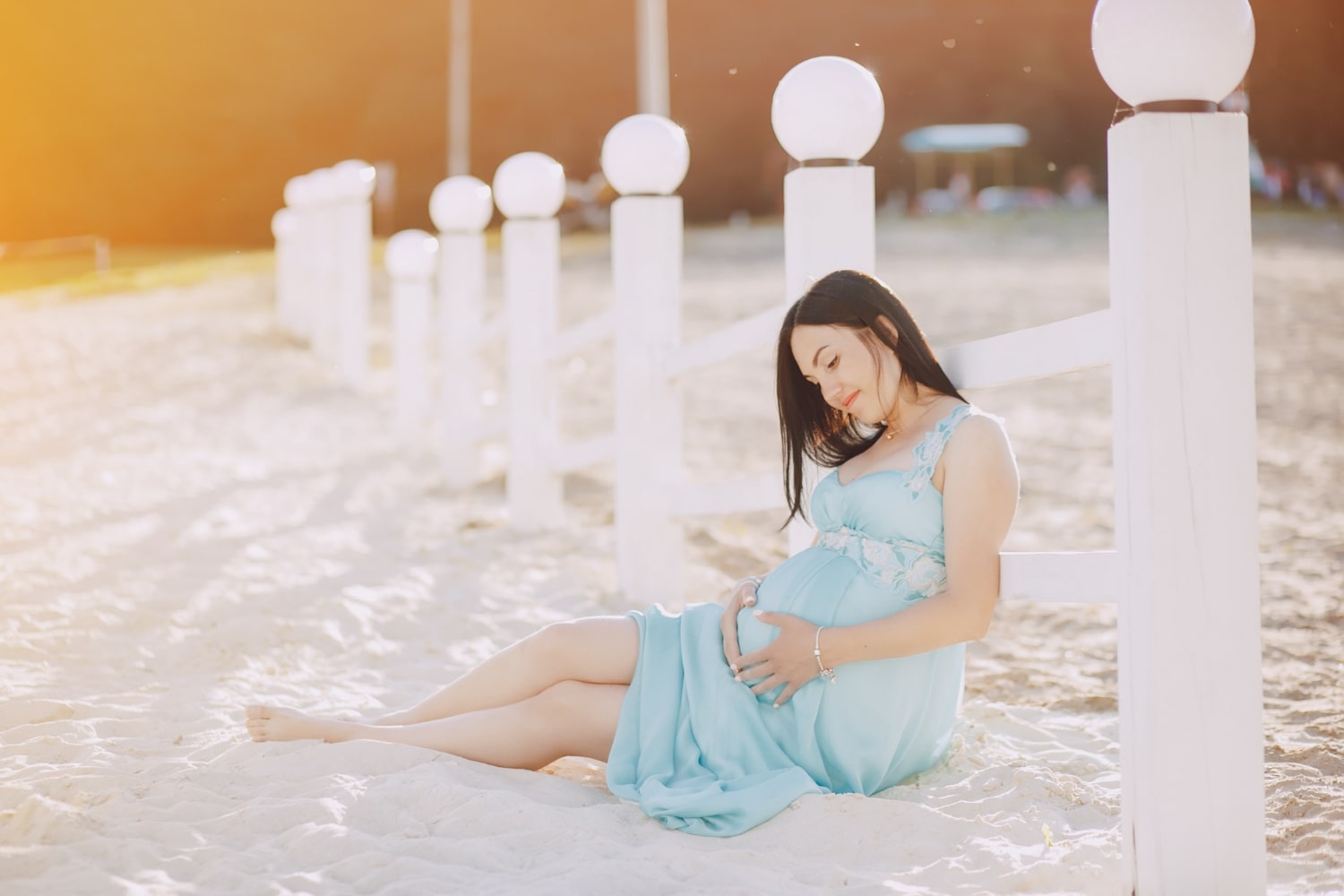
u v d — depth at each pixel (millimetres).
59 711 3320
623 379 4738
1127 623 2248
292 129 47688
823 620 2713
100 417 9805
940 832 2531
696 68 45562
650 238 4672
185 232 46188
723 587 5039
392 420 10148
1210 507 2182
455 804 2604
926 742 2861
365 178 11453
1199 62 2127
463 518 6469
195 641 4090
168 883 2307
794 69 3430
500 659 2926
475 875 2326
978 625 2602
